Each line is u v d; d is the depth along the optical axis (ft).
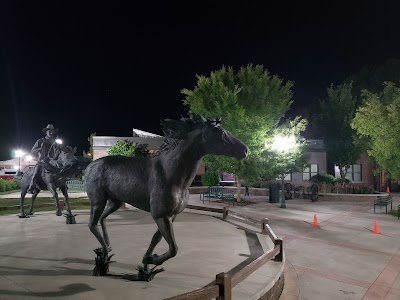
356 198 70.74
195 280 20.38
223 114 63.26
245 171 63.10
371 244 34.99
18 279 19.65
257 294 18.62
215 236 33.22
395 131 56.13
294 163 66.85
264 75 66.90
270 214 53.72
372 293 22.62
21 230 34.12
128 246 27.99
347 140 94.94
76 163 23.91
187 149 18.04
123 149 70.08
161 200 18.02
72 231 33.71
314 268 27.32
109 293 17.74
